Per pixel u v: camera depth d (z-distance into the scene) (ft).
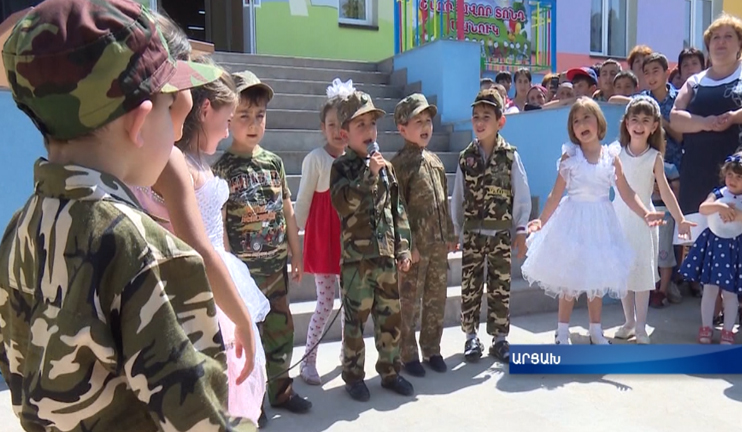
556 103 17.30
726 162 12.39
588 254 11.31
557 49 32.58
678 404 9.46
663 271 15.30
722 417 8.98
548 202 12.01
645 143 12.85
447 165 18.26
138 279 2.80
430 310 10.99
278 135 16.92
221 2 28.63
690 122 13.79
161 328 2.83
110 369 2.85
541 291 14.79
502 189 11.47
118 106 2.86
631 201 11.74
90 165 3.00
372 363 11.25
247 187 8.60
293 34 26.53
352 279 9.56
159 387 2.81
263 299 6.18
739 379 10.53
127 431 2.97
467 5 28.71
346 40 27.89
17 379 3.22
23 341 3.09
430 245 10.72
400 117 10.77
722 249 11.99
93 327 2.71
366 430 8.57
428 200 10.68
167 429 2.84
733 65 13.79
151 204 4.50
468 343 11.67
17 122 10.22
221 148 15.61
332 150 10.66
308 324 12.06
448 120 19.94
